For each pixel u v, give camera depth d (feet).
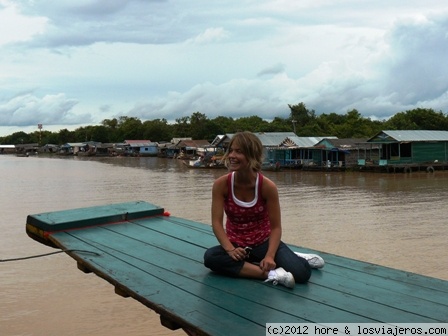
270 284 11.99
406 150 142.41
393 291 11.46
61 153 386.32
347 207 73.36
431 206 72.28
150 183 122.93
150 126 361.92
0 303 31.04
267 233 13.16
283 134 182.91
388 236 50.14
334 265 13.83
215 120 344.69
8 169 196.65
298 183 115.65
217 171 170.50
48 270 37.93
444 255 41.57
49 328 27.35
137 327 27.58
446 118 226.38
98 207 20.61
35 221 18.07
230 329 9.20
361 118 257.14
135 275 12.70
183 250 15.28
